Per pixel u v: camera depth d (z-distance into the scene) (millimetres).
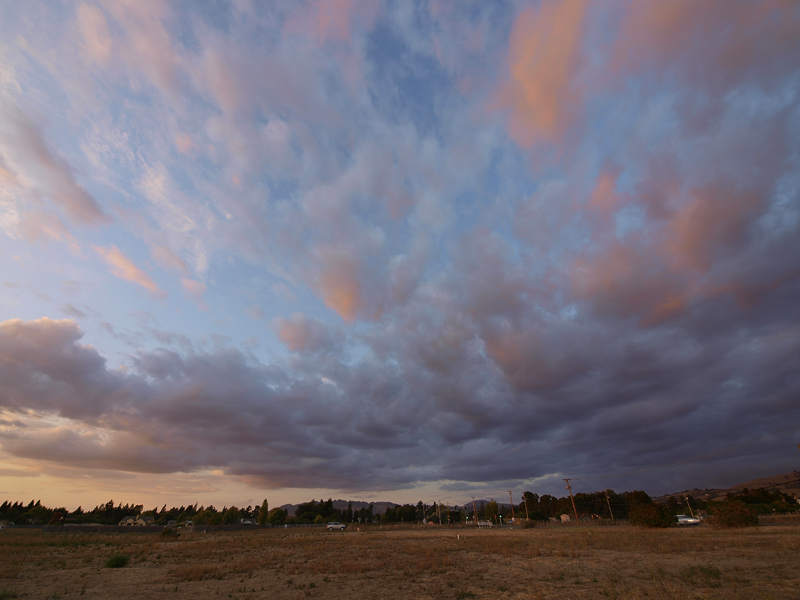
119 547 36906
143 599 13883
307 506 145250
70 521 107562
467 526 113750
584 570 18188
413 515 157750
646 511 53219
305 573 19422
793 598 10930
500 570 19219
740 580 13844
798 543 23422
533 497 151875
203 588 15875
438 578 17344
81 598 14133
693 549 23984
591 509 131750
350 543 40000
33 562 24438
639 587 13594
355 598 13680
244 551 32000
